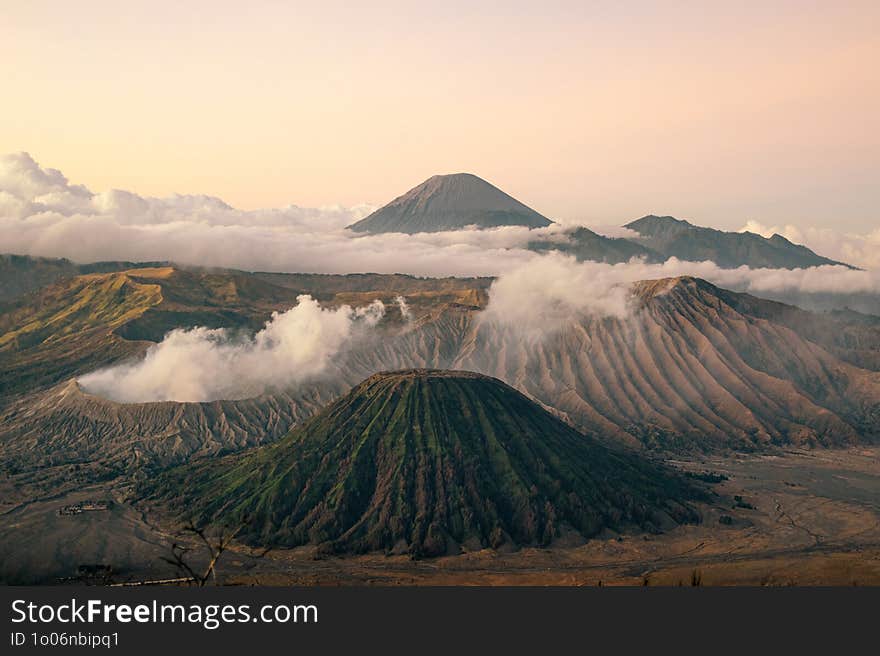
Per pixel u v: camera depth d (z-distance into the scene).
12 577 173.38
